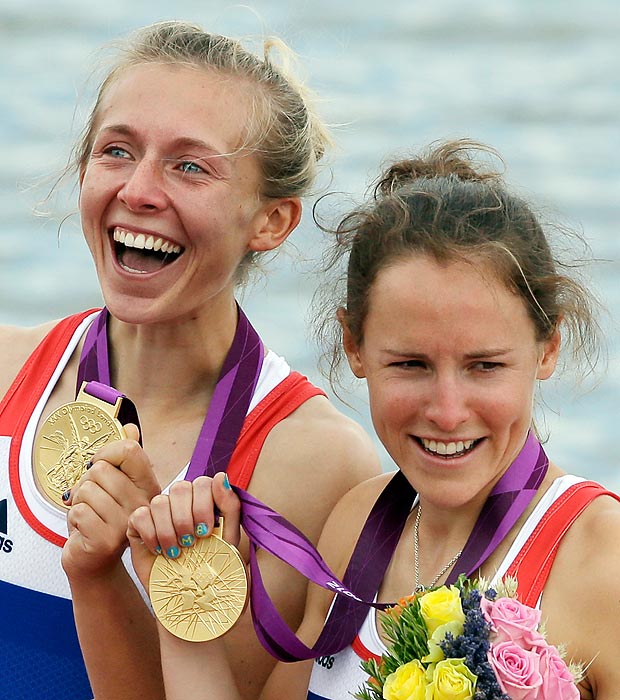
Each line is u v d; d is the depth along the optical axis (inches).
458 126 1987.0
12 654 497.7
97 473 449.1
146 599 490.9
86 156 525.3
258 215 511.2
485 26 2578.7
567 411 1163.3
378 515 466.6
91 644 462.6
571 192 1711.4
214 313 514.3
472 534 435.5
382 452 1071.0
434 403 418.6
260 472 502.9
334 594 468.1
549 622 411.2
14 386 527.5
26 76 2185.0
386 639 434.3
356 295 449.4
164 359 518.6
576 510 426.9
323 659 452.8
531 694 365.1
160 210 480.4
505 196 447.8
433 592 390.0
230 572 437.7
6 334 550.9
